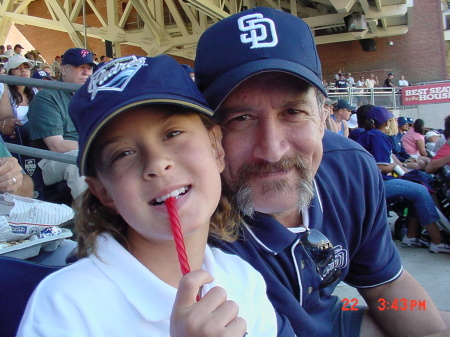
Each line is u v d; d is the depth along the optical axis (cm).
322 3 1531
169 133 100
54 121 335
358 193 165
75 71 429
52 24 1552
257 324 121
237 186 135
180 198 100
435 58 2159
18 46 1341
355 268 181
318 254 148
